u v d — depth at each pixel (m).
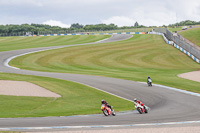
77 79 65.62
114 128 23.27
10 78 63.22
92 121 27.12
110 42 171.88
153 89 53.81
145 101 43.41
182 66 101.56
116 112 35.44
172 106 38.16
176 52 131.62
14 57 112.06
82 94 49.41
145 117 29.25
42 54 122.31
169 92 50.78
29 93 48.28
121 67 96.56
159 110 35.00
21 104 40.38
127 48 142.62
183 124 24.81
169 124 24.86
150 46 149.75
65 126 24.34
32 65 96.06
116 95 48.69
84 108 38.81
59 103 42.03
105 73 79.81
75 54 123.69
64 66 96.62
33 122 26.64
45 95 47.44
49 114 33.22
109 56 119.94
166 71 87.19
